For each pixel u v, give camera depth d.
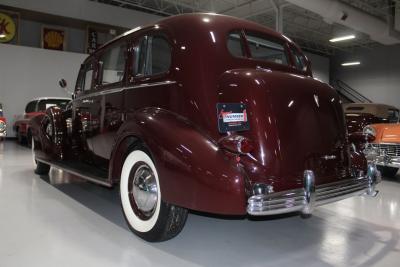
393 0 11.59
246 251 2.30
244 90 2.08
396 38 12.80
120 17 13.27
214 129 2.09
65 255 2.13
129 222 2.47
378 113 9.24
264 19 14.16
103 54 3.30
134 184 2.45
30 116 9.10
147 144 2.15
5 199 3.41
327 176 2.31
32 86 11.83
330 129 2.38
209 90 2.18
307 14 13.21
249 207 1.84
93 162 3.38
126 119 2.68
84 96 3.52
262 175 2.00
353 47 18.59
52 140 3.85
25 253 2.14
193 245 2.38
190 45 2.32
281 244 2.45
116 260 2.08
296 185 2.09
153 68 2.62
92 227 2.65
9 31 11.84
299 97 2.23
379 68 17.69
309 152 2.20
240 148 1.82
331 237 2.61
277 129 2.07
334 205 3.57
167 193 2.04
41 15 12.23
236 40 2.51
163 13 14.02
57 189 3.92
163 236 2.27
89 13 12.73
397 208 3.46
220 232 2.68
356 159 2.63
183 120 2.20
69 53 12.38
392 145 4.50
